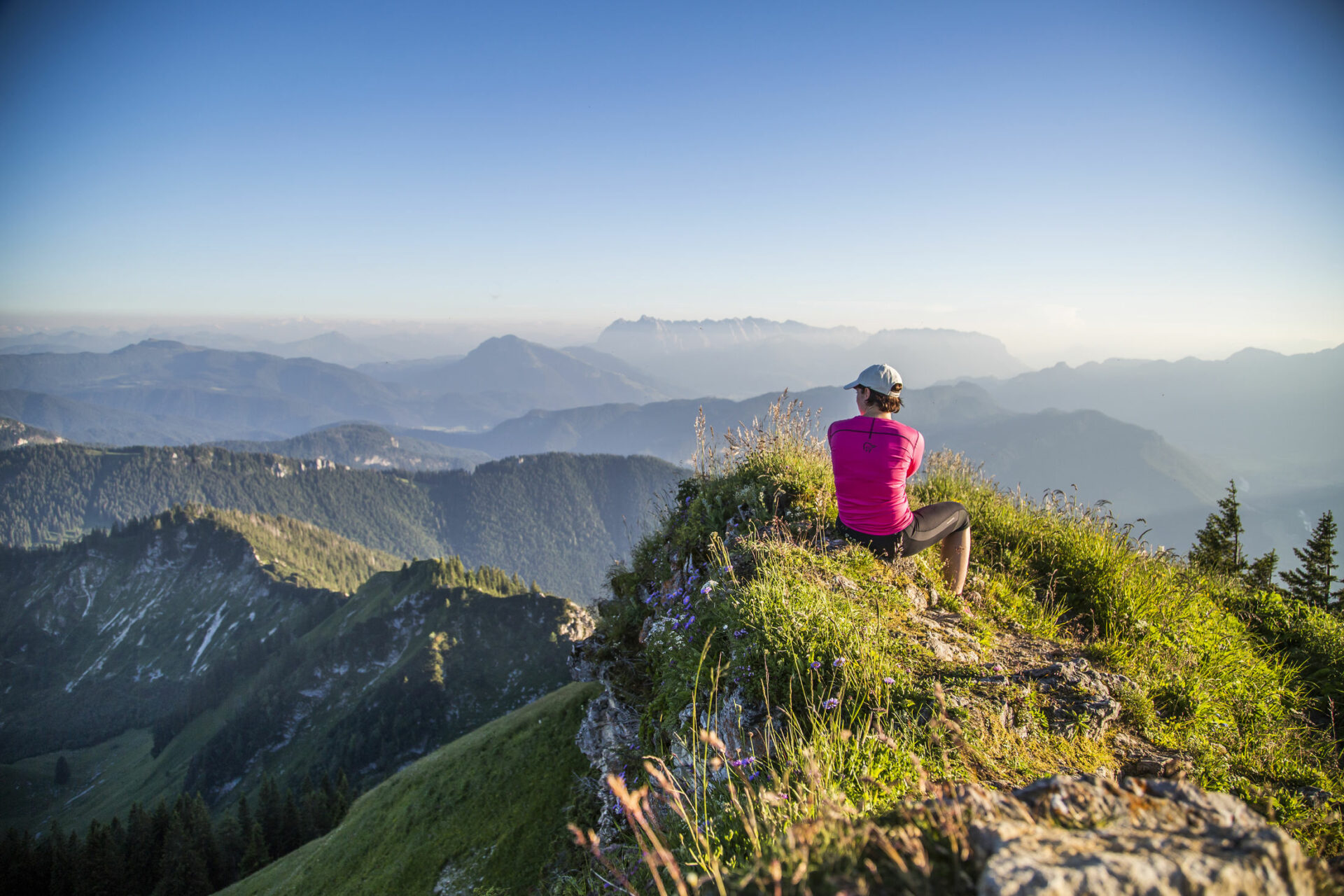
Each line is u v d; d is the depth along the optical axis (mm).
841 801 2676
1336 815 3711
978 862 1696
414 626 186125
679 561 7488
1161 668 5227
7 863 78938
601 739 12023
